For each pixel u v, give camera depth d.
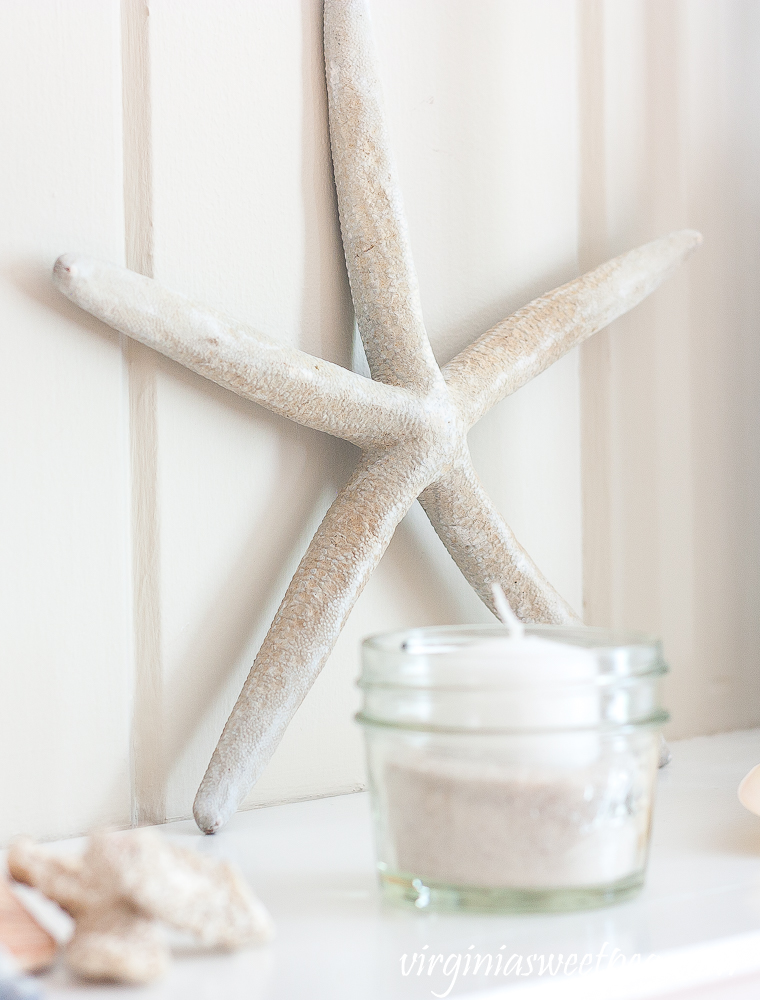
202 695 0.52
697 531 0.63
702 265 0.63
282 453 0.53
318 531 0.52
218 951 0.42
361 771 0.55
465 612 0.57
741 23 0.63
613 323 0.60
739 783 0.55
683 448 0.62
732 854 0.48
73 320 0.50
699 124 0.63
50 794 0.49
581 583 0.60
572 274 0.60
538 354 0.55
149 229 0.51
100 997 0.40
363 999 0.40
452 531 0.54
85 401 0.50
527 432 0.58
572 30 0.60
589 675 0.43
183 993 0.40
